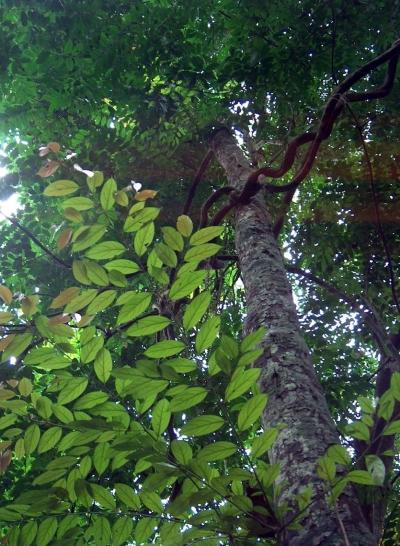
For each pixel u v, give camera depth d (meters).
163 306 3.48
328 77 7.09
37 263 7.09
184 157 7.08
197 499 2.34
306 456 2.62
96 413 2.64
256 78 6.34
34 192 7.21
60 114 6.90
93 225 2.82
